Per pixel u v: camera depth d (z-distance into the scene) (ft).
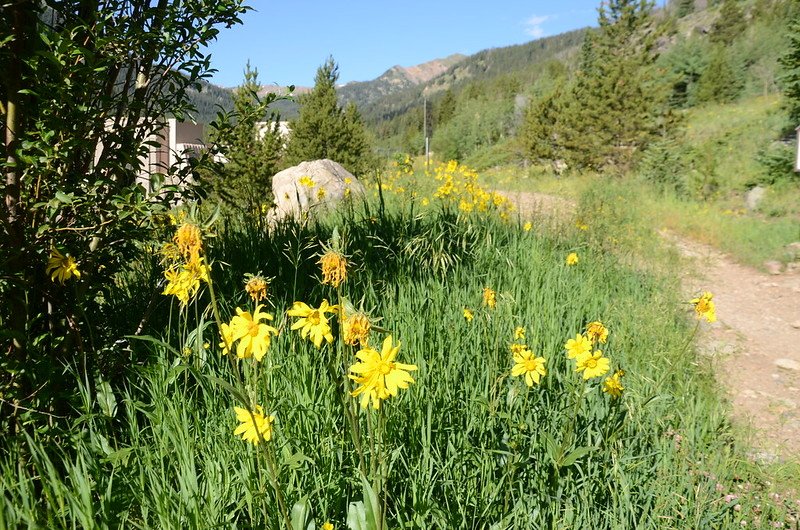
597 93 70.23
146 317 9.41
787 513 8.80
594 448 7.54
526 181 66.54
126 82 8.79
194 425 7.38
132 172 8.87
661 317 16.89
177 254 7.19
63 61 7.18
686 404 11.76
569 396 9.86
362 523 5.62
